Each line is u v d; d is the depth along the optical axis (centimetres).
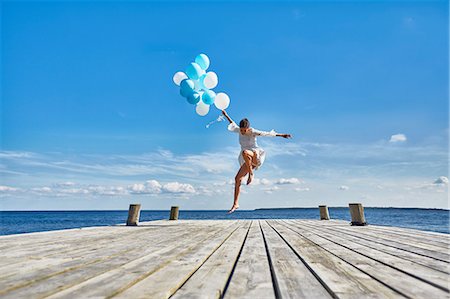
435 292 181
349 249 370
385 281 207
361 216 830
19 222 5047
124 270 247
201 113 595
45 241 469
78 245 418
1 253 343
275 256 320
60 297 172
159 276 226
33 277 222
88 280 212
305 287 195
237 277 223
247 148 476
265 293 182
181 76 624
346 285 197
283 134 482
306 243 434
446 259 295
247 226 829
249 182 471
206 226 832
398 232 622
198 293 181
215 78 572
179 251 358
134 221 884
